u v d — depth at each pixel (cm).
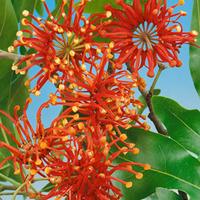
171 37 47
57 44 47
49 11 47
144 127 47
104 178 42
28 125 45
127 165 43
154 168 47
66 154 43
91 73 46
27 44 47
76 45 47
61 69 46
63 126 44
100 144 42
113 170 43
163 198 47
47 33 47
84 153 43
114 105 46
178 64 47
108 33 47
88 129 44
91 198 43
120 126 47
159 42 47
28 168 43
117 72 46
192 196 46
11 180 46
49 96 45
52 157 44
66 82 47
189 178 46
